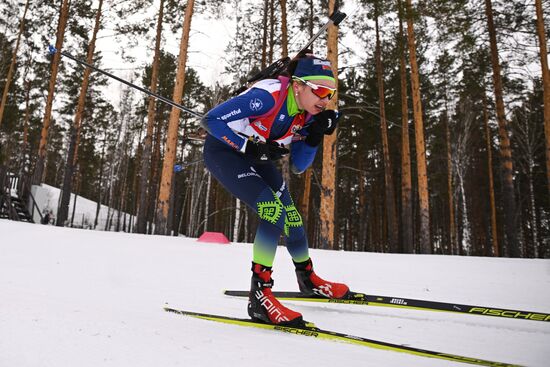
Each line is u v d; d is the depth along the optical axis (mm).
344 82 19953
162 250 4508
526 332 1754
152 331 1394
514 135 23781
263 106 1859
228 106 1804
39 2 17312
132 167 38781
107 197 39406
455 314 2084
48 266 3301
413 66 13461
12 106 23094
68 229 6512
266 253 1806
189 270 3400
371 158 25844
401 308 2227
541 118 23062
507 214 12523
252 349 1269
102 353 1102
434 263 3953
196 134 2238
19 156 33125
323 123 2074
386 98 19875
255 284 1797
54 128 33625
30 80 23734
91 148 30922
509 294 2578
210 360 1112
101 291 2406
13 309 1551
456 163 21609
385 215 26516
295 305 2318
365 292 2646
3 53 21703
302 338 1518
